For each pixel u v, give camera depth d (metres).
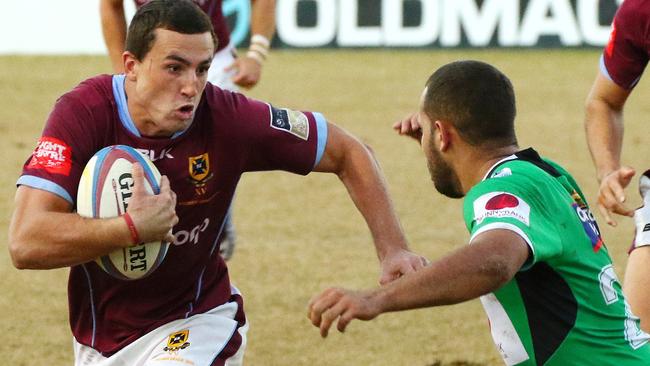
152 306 15.38
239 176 15.29
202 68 14.08
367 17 66.69
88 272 15.12
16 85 54.72
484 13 66.06
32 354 21.84
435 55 65.25
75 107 14.35
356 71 60.34
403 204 34.69
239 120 14.84
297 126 15.33
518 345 12.98
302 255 28.97
